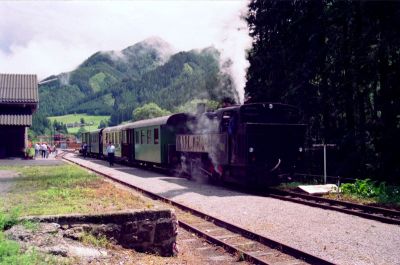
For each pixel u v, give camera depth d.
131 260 7.72
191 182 20.94
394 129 18.33
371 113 22.08
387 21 18.48
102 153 43.59
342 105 22.27
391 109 18.58
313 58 22.58
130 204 11.46
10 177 20.53
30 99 40.62
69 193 13.94
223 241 9.44
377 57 18.59
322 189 16.45
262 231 10.24
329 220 11.41
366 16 19.14
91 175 21.78
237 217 11.90
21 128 39.62
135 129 31.48
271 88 25.06
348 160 20.47
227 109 18.59
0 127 39.12
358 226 10.67
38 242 7.48
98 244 8.13
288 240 9.35
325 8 22.02
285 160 17.58
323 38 22.69
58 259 6.99
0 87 42.12
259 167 17.11
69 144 94.25
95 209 10.34
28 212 9.93
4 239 7.24
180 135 23.86
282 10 24.27
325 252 8.40
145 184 19.98
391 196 14.86
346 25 21.05
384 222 11.20
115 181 21.52
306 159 23.28
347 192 16.06
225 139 18.52
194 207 13.65
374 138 19.00
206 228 10.80
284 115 18.17
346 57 20.97
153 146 27.09
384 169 18.42
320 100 22.62
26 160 37.16
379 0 18.09
